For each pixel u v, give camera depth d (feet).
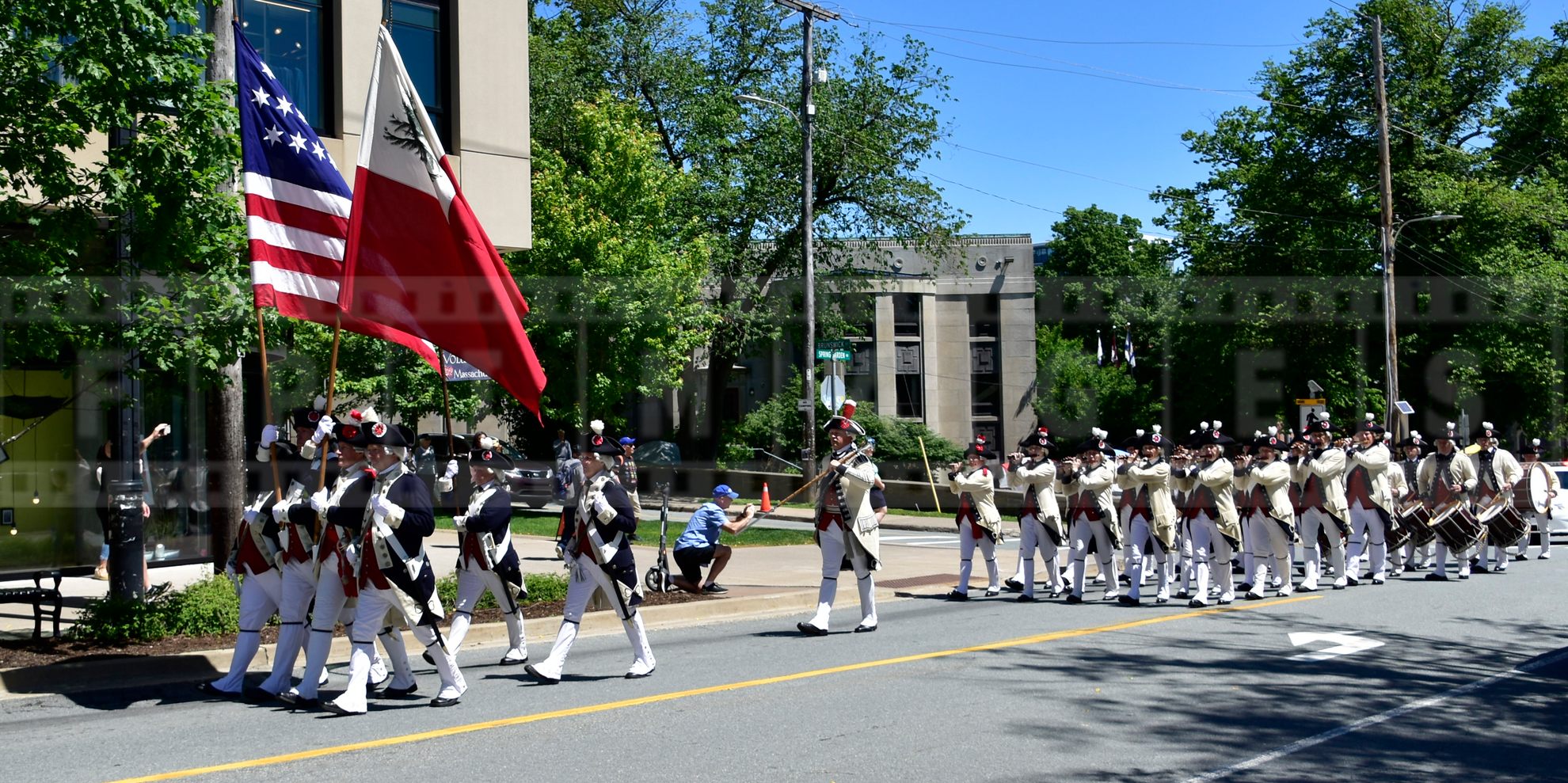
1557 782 22.62
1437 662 34.96
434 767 22.49
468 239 33.94
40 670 29.73
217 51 38.81
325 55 54.65
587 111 101.86
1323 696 29.96
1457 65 137.18
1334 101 137.69
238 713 27.37
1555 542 79.66
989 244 182.70
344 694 27.25
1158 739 25.36
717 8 135.54
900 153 133.90
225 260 34.86
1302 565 64.54
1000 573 59.36
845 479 39.83
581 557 31.04
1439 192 124.67
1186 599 49.52
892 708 27.96
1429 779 22.71
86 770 22.40
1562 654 36.42
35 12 31.22
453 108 57.77
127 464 35.78
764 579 54.29
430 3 57.62
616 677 31.83
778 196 128.98
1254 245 142.61
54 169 32.01
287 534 28.58
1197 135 151.02
